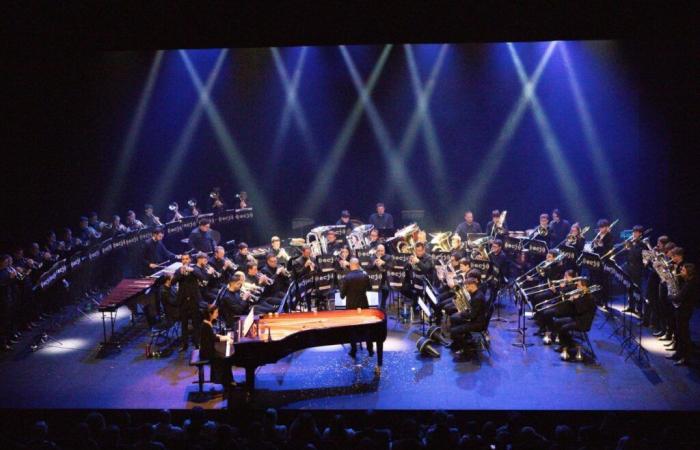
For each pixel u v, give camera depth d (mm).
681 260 14281
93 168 22266
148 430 9484
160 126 22875
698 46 19312
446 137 23078
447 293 16219
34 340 15711
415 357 14500
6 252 20562
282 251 17609
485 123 22781
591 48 21391
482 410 12055
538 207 23188
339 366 14086
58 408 12352
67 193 21906
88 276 19000
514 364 14086
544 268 16203
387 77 22672
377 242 18984
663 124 20797
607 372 13641
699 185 20125
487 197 23453
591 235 22812
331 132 23359
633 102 21391
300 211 24172
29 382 13547
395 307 17797
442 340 15047
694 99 19766
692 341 15055
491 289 15672
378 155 23500
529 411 12016
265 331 12758
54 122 21234
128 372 14000
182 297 14844
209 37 14086
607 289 17125
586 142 22250
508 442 9328
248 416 11805
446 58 22328
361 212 24109
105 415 12156
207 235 19000
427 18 13875
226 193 23875
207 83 22734
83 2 13906
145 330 16359
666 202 21031
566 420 11977
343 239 19344
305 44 14219
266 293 16562
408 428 9562
